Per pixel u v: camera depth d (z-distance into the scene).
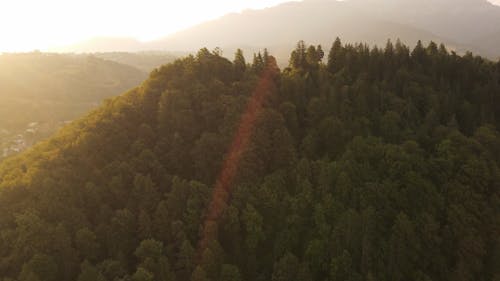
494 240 70.00
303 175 79.06
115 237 70.50
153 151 84.12
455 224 70.75
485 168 75.50
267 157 83.12
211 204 74.62
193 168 83.19
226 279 66.31
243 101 89.44
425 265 68.31
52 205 71.56
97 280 62.34
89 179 78.00
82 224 71.25
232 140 83.62
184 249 68.12
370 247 67.81
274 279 67.06
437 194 73.69
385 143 84.19
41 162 81.31
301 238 72.38
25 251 66.25
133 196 76.50
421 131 85.94
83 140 82.62
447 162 76.94
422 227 70.38
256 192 76.62
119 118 87.56
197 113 90.06
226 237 73.69
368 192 74.19
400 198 73.75
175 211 74.12
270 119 85.75
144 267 65.25
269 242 73.62
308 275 66.25
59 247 66.88
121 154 83.12
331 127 86.38
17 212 72.56
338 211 72.94
